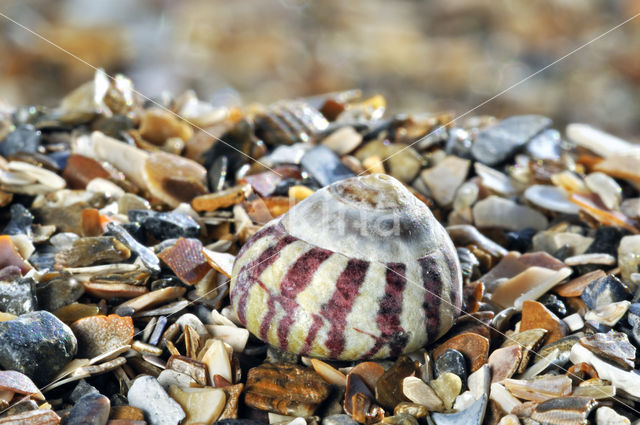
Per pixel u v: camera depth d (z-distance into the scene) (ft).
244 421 0.37
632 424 0.38
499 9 1.43
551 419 0.37
